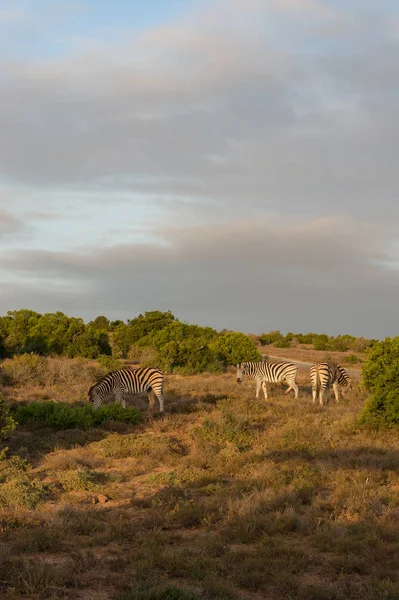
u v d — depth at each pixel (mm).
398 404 15898
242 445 14273
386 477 11508
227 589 6520
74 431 15953
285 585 6727
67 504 9719
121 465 13266
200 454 13406
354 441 14562
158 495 10469
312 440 14500
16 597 6266
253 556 7695
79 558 7500
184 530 9000
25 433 16125
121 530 8594
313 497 10016
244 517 8969
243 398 21938
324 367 22469
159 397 19516
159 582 6797
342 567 7340
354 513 9273
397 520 8984
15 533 8453
